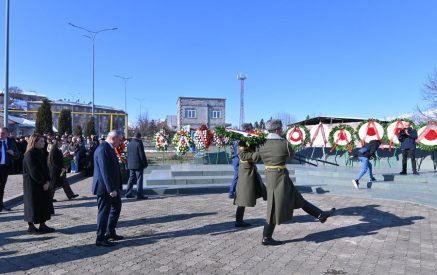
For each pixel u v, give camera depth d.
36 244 6.36
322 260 5.60
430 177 12.34
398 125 15.71
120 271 5.13
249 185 7.30
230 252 5.96
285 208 6.21
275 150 6.28
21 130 42.94
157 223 7.83
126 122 37.84
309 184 13.42
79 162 18.09
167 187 12.38
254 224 7.78
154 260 5.58
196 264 5.42
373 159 16.66
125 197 11.21
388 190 12.15
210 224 7.75
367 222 7.91
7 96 17.11
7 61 17.08
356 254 5.87
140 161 10.82
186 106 79.88
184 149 20.94
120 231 7.18
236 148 10.88
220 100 81.56
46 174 7.04
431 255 5.81
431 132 14.37
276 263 5.47
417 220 8.08
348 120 21.31
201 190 12.23
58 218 8.30
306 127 18.86
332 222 7.92
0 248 6.13
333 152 18.22
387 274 5.05
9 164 9.05
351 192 11.87
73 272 5.09
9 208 9.39
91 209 9.37
